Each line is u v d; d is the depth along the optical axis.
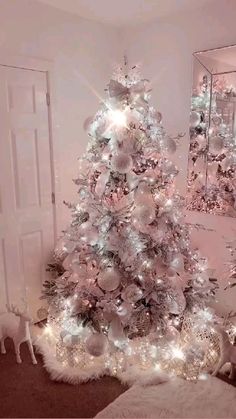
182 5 2.63
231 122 2.60
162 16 2.87
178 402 2.06
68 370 2.32
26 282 2.88
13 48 2.48
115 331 2.24
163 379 2.23
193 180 2.92
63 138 2.96
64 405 2.06
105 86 3.22
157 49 2.99
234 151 2.62
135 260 2.25
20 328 2.38
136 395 2.12
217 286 2.61
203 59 2.69
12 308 2.46
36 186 2.83
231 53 2.53
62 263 2.74
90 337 2.24
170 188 2.39
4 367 2.39
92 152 2.37
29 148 2.72
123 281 2.31
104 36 3.11
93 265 2.35
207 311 2.56
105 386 2.21
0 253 2.66
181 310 2.33
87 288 2.33
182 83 2.88
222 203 2.77
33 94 2.67
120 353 2.33
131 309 2.29
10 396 2.13
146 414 1.98
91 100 3.13
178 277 2.42
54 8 2.69
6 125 2.53
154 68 3.04
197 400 2.07
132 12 2.78
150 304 2.34
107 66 3.20
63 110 2.91
